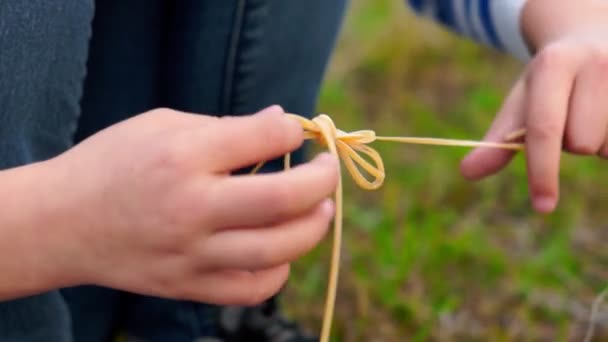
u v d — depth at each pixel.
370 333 0.62
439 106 0.95
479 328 0.62
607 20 0.50
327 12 0.60
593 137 0.46
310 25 0.59
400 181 0.79
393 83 0.98
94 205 0.37
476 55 1.06
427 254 0.68
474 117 0.90
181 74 0.58
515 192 0.77
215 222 0.36
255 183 0.35
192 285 0.38
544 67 0.47
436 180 0.79
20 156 0.46
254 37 0.56
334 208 0.39
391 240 0.69
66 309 0.52
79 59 0.48
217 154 0.36
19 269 0.38
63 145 0.49
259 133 0.36
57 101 0.48
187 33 0.56
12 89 0.45
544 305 0.63
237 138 0.36
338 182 0.38
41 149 0.48
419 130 0.88
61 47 0.46
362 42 1.07
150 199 0.36
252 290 0.38
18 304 0.48
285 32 0.57
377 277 0.67
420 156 0.83
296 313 0.65
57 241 0.38
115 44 0.57
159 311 0.62
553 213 0.74
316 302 0.66
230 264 0.36
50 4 0.45
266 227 0.36
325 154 0.38
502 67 1.04
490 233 0.73
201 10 0.55
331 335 0.62
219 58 0.56
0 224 0.38
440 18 0.65
